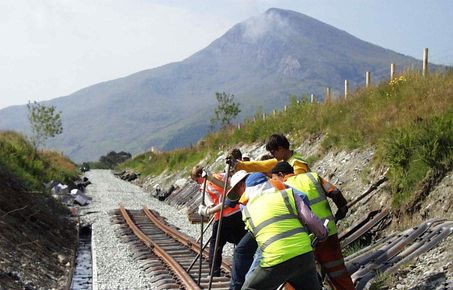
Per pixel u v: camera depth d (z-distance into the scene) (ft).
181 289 28.86
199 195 72.69
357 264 26.03
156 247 40.81
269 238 16.62
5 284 26.21
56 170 95.81
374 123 43.96
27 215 44.86
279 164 20.67
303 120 63.52
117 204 81.82
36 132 142.82
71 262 37.88
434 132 32.14
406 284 22.52
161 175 122.21
